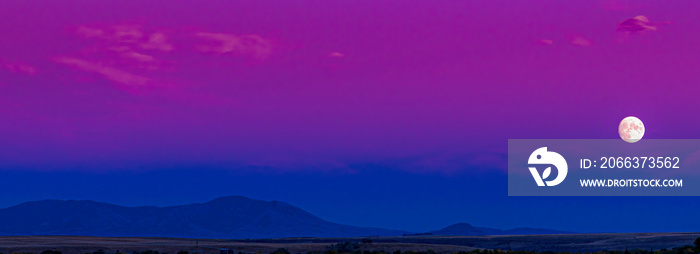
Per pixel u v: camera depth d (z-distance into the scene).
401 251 147.50
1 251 131.75
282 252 142.12
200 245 176.50
